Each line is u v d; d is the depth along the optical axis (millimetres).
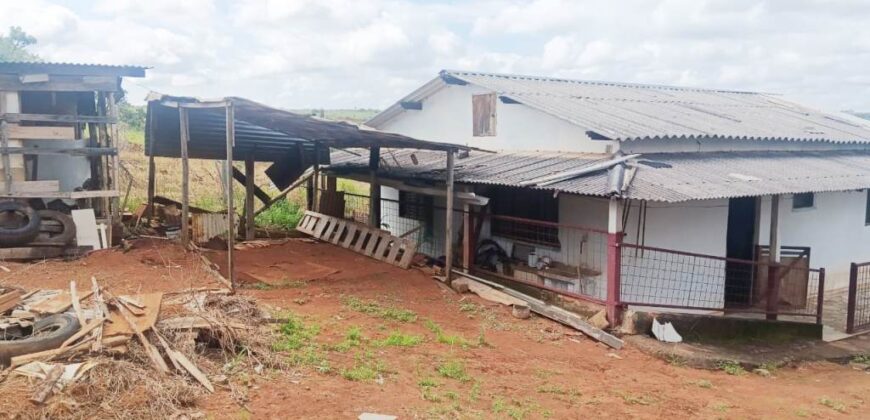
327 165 18344
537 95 14914
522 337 10359
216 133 15445
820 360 10836
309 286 11633
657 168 11633
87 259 11461
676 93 18875
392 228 18625
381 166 16281
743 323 11430
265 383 6836
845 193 15438
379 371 7805
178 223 14898
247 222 16219
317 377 7285
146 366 6406
